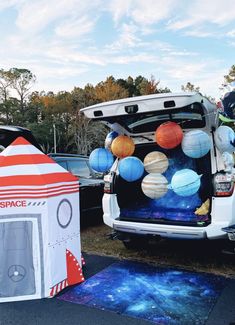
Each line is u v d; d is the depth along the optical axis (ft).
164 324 9.05
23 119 179.32
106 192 14.42
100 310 9.91
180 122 13.12
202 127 12.87
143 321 9.24
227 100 14.49
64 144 142.10
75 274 11.82
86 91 164.96
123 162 12.94
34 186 10.44
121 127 14.08
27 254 10.52
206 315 9.51
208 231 11.80
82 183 19.60
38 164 10.87
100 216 21.30
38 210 10.50
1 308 10.10
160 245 16.22
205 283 11.75
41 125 146.30
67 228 11.51
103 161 13.96
